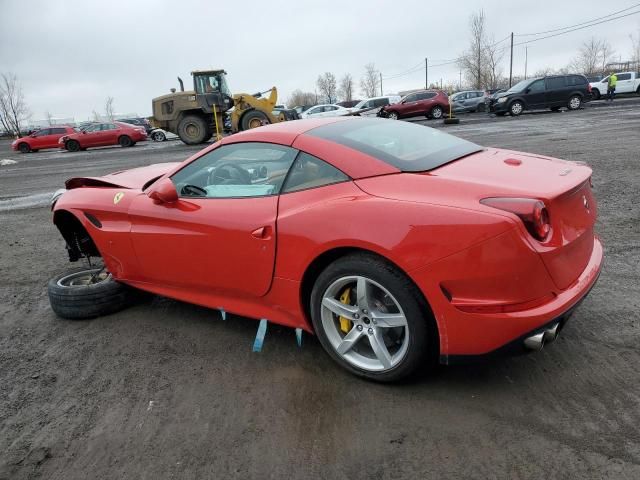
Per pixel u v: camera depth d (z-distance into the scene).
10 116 61.53
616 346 2.80
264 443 2.30
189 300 3.37
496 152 3.14
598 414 2.28
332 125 3.11
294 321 2.89
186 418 2.53
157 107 21.48
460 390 2.54
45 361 3.22
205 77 21.17
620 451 2.06
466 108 29.73
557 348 2.82
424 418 2.36
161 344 3.30
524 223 2.17
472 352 2.29
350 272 2.49
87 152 23.48
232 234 2.89
